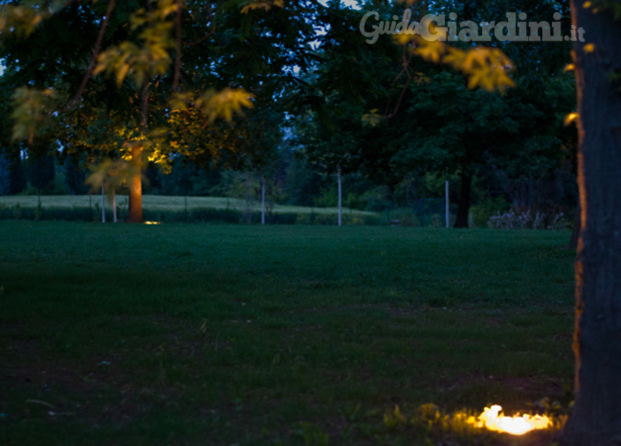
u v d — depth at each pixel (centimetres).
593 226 383
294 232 2605
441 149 2594
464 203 3250
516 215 3934
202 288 1079
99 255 1577
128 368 600
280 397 519
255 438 419
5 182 7250
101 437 420
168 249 1730
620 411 381
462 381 576
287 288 1113
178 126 2123
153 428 436
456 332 770
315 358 641
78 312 846
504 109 2612
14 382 551
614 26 367
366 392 519
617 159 373
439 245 1889
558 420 448
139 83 392
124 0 725
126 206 4228
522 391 544
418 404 498
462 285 1147
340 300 998
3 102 1742
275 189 4600
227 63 977
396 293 1061
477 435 426
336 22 959
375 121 500
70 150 2822
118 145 2423
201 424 445
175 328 775
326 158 3177
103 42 887
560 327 801
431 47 345
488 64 347
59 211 4147
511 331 780
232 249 1762
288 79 1008
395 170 2959
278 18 859
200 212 4384
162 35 378
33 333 725
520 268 1364
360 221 4491
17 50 880
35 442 408
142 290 1044
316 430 422
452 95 2494
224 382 558
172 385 551
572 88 2698
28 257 1513
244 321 846
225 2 719
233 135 3033
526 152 2752
